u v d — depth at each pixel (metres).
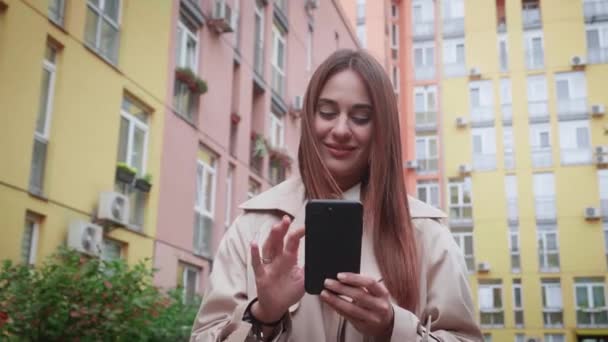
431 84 33.88
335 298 1.48
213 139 13.77
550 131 31.59
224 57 14.54
